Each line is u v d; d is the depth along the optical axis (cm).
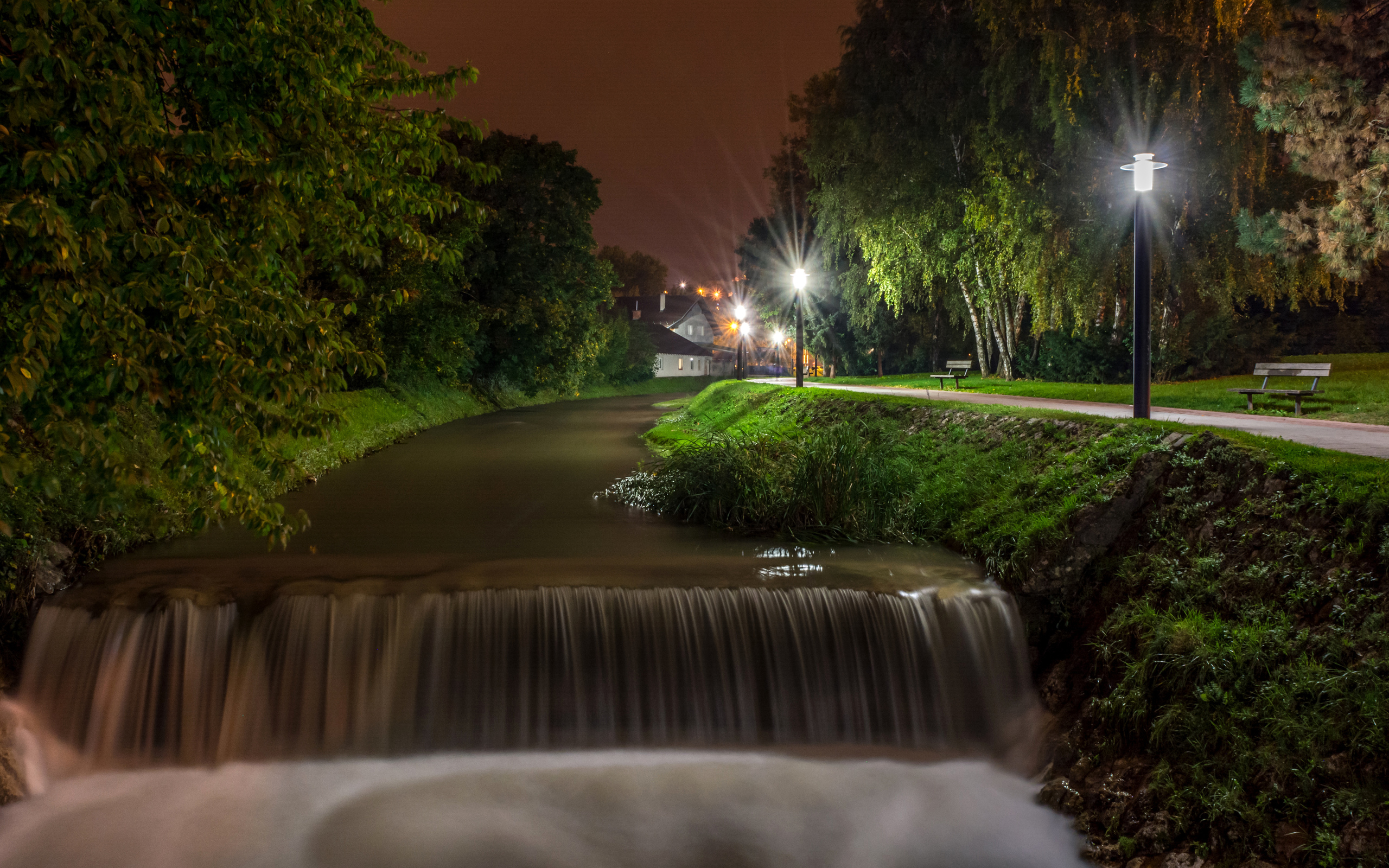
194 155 596
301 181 642
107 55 498
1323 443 1026
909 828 702
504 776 787
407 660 838
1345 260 1755
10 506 910
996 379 3206
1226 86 2239
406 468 2058
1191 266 2497
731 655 866
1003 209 2672
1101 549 906
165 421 602
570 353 4881
